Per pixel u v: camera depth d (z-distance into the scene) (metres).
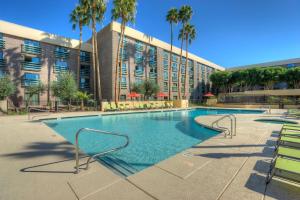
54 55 25.55
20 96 22.27
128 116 18.22
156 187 3.04
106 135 9.09
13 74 21.94
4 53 21.44
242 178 3.34
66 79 20.33
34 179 3.37
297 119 12.76
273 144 5.85
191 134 9.62
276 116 14.99
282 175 3.17
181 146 7.23
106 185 3.12
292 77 34.47
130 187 3.05
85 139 8.26
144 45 32.16
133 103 24.69
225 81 43.41
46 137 7.10
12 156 4.72
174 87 38.03
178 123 13.58
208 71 50.97
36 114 16.64
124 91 28.19
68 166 4.00
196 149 5.29
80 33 24.16
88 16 22.72
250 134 7.56
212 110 26.61
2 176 3.50
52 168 3.89
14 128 9.30
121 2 21.36
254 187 3.00
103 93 28.66
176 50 38.75
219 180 3.27
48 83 23.36
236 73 41.47
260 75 37.59
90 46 29.47
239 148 5.38
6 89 17.19
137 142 7.85
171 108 26.78
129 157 5.73
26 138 6.91
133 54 30.00
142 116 18.27
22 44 22.70
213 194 2.80
